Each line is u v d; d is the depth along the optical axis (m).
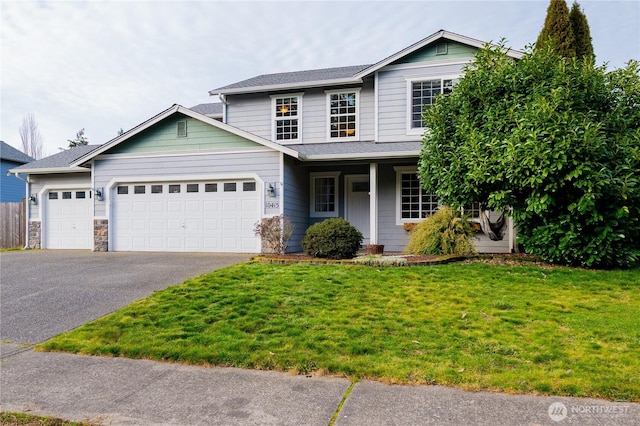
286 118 14.19
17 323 5.59
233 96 14.80
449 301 5.92
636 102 8.32
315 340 4.51
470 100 9.11
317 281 7.09
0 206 15.87
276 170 11.67
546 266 8.33
